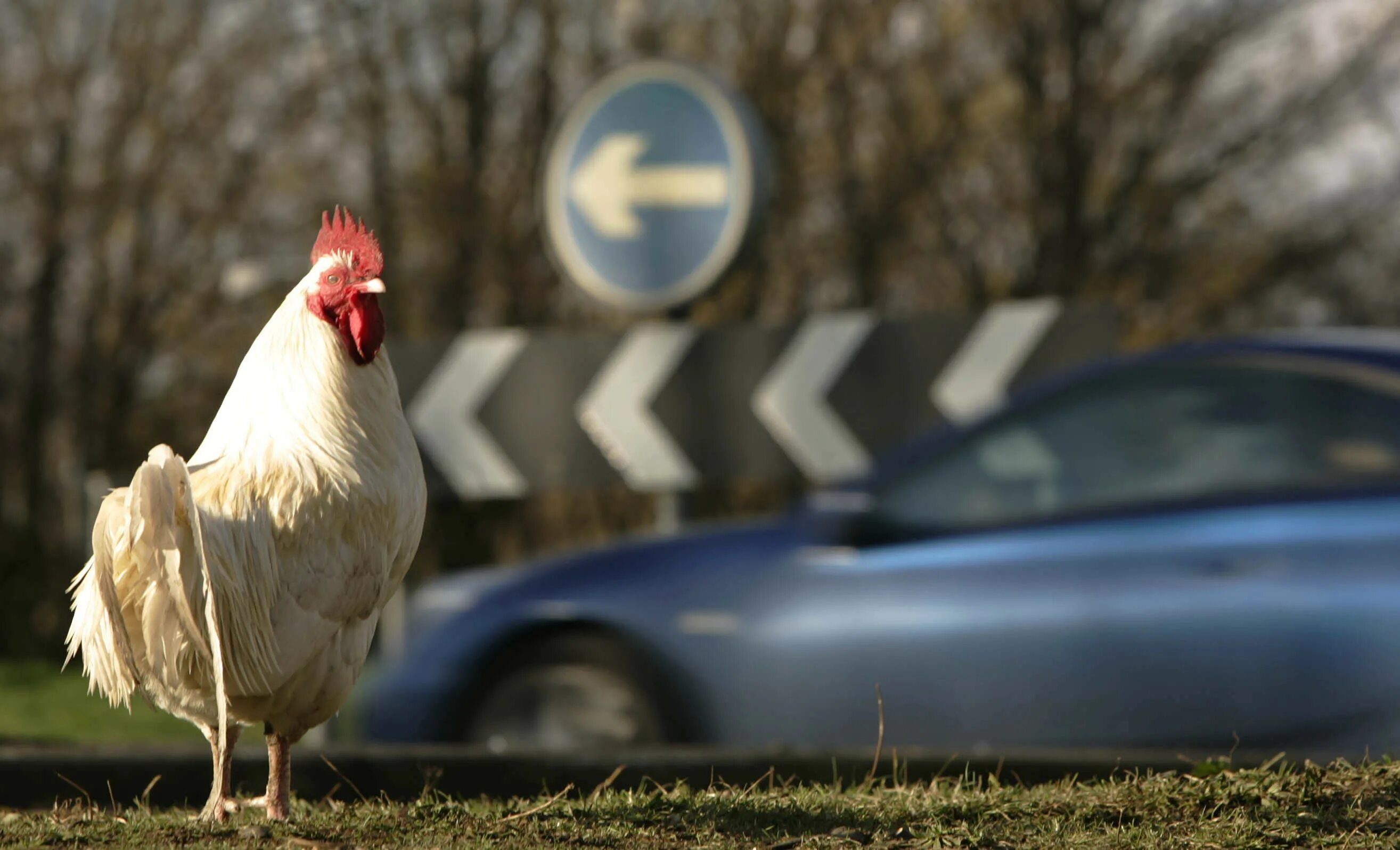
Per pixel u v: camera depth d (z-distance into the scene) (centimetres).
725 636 1284
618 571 1332
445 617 1383
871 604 1238
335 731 1622
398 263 5409
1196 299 5141
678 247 1769
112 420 5312
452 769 1075
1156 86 5094
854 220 5166
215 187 5294
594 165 1811
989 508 1239
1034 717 1182
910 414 1666
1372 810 774
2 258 5269
